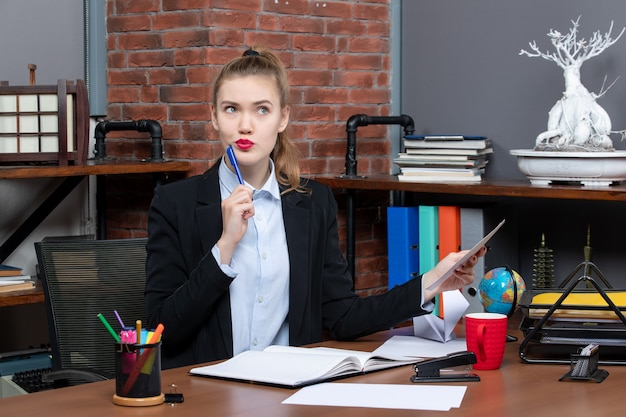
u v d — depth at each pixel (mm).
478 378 1759
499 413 1532
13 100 3135
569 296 2043
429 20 3865
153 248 2143
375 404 1581
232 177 2156
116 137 3771
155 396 1602
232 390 1690
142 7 3607
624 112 3285
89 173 3184
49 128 3168
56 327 2596
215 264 1963
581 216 3418
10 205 3572
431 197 3955
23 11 3533
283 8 3617
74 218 3775
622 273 3309
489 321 1831
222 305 2066
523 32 3541
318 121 3770
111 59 3730
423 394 1643
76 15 3678
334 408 1562
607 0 3299
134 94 3668
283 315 2172
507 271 2260
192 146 3496
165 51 3555
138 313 2643
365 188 3504
